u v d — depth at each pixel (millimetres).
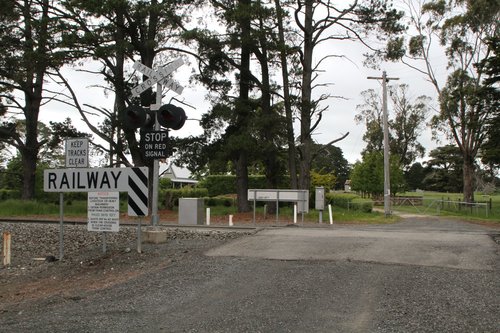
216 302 7238
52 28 26953
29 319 6660
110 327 6156
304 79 28891
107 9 25797
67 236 15938
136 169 11281
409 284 7973
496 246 11250
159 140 12352
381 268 9156
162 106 12188
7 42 29891
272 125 27047
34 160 37406
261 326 6090
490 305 6836
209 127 30828
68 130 31016
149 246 12477
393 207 47500
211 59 28688
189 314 6691
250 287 8008
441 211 38625
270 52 26688
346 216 27656
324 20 28578
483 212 36062
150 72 12609
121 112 30578
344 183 112688
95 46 27125
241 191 30984
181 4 27297
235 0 27297
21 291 9102
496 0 40312
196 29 26219
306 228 16484
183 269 9500
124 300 7516
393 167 57094
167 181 65125
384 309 6711
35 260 11992
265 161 31859
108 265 10742
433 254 10328
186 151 31125
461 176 90000
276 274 8828
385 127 29906
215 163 29875
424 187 97750
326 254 10516
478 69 30797
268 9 25109
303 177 29219
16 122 41250
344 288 7812
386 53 28828
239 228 18438
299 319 6344
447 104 45000
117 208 11383
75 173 11672
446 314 6453
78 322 6387
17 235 16547
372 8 27516
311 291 7668
